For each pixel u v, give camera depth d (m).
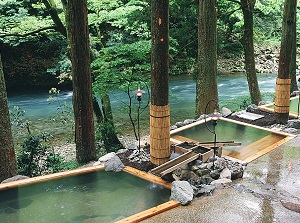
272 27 13.01
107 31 11.40
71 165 6.07
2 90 4.80
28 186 4.14
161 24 3.99
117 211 3.55
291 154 4.99
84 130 5.92
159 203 3.71
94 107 8.73
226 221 3.25
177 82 16.61
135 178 4.33
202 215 3.36
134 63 7.44
